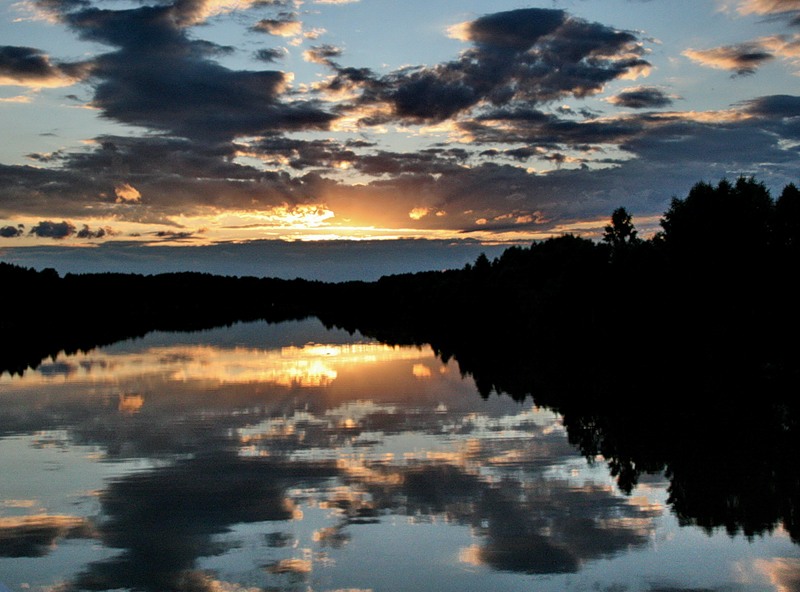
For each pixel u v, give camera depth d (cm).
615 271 7288
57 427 3228
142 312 19650
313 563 1686
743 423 3294
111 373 5391
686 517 1972
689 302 6312
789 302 5784
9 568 1672
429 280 15588
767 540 1802
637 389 4422
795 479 2327
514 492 2197
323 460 2581
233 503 2103
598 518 1966
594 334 7638
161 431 3112
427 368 5612
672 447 2777
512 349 7462
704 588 1546
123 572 1647
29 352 7550
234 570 1650
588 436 2978
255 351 7338
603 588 1546
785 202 6006
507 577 1603
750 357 5812
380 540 1816
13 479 2366
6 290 14838
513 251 11894
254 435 3011
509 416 3438
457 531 1873
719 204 6131
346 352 7175
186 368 5697
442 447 2775
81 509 2066
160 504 2102
